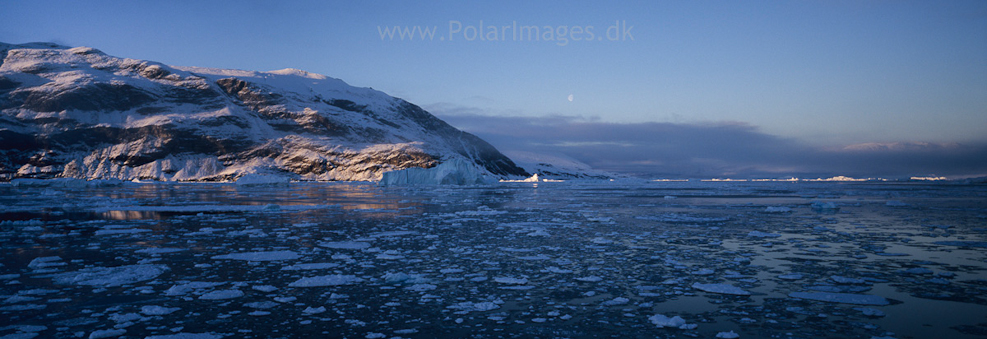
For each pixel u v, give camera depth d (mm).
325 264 9531
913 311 6277
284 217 19875
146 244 12281
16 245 12141
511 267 9273
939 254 10539
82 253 10883
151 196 40969
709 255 10539
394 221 18109
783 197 37500
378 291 7422
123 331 5520
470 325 5809
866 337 5320
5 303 6742
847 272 8680
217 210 23641
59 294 7246
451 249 11414
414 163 157750
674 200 33062
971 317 6004
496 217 19750
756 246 11797
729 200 32906
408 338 5359
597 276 8453
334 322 5922
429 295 7172
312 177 149125
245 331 5574
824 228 15422
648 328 5680
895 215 20078
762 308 6469
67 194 45875
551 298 7035
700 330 5594
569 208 25047
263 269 9102
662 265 9438
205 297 7023
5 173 126875
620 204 28375
